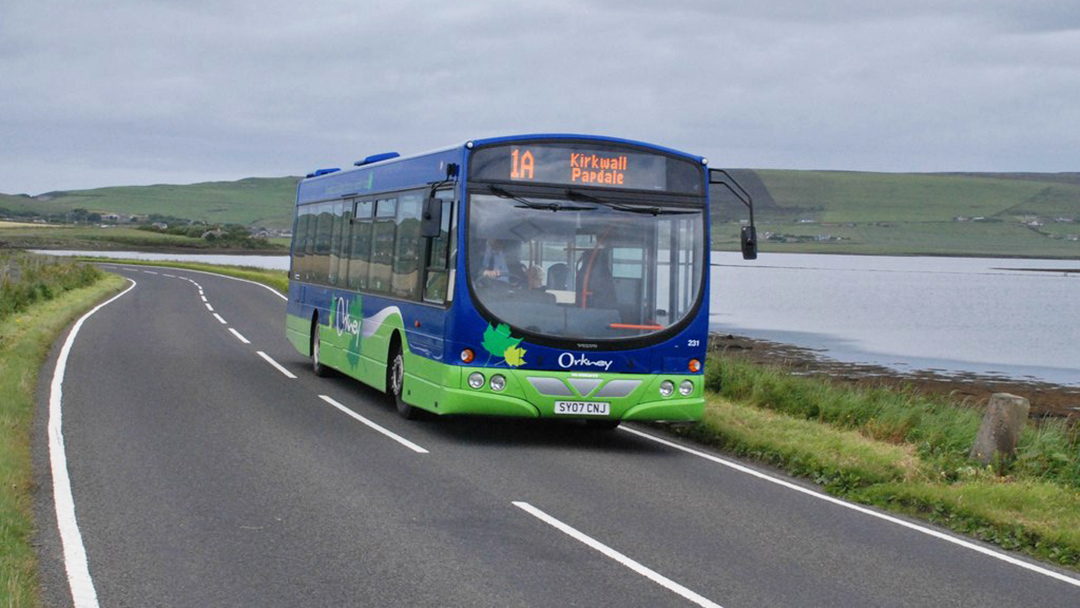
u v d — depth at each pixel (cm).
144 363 2086
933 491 1132
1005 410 1314
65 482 1022
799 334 4994
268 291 5181
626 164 1404
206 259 12262
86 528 859
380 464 1197
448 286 1380
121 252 13362
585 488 1116
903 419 1617
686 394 1406
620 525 950
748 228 1428
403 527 906
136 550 802
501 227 1367
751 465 1332
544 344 1360
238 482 1062
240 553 806
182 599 692
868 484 1205
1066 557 932
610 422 1581
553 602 713
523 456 1307
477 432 1485
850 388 2008
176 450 1216
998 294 10200
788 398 1825
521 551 842
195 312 3625
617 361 1379
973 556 919
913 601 766
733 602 735
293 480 1084
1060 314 7275
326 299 2006
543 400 1361
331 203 2023
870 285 11675
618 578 778
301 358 2355
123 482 1035
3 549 745
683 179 1422
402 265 1581
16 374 1697
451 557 816
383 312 1653
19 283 3459
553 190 1383
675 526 959
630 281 1393
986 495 1124
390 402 1747
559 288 1373
